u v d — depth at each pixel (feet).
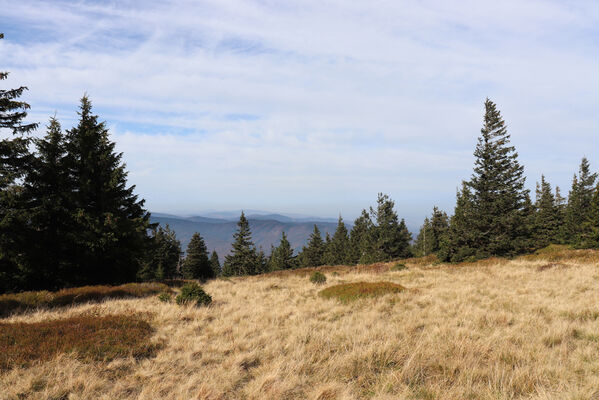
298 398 15.58
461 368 17.43
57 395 15.69
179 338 25.43
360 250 180.45
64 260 55.11
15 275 51.55
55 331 25.39
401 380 16.83
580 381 15.31
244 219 197.88
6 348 21.04
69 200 56.03
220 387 16.60
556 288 40.06
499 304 32.99
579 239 122.21
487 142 99.81
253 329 27.61
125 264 62.44
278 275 94.32
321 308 36.70
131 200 79.10
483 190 98.07
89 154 60.18
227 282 69.05
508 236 94.63
